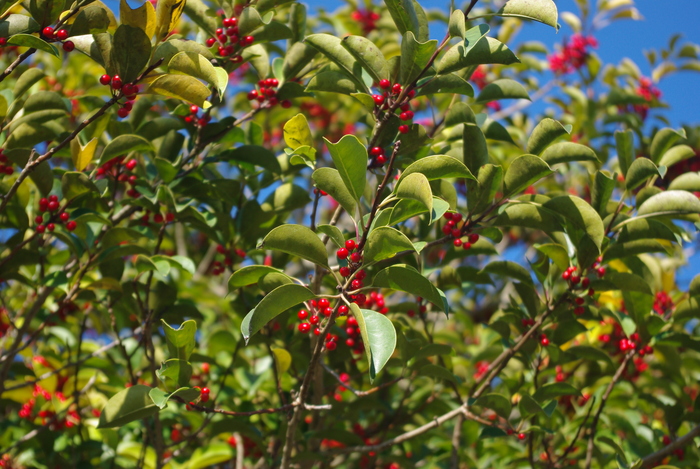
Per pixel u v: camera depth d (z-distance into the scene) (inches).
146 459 61.1
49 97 55.1
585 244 54.2
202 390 50.4
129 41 49.6
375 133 52.2
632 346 56.4
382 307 56.4
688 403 60.1
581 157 52.4
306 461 57.6
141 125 59.0
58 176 58.4
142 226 59.0
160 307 58.6
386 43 75.3
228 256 58.7
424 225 57.6
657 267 63.3
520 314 57.5
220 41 55.6
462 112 54.4
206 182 57.7
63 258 61.6
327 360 59.0
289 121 51.7
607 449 61.5
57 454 59.3
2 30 50.5
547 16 49.9
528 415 54.9
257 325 48.5
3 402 61.7
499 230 53.6
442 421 55.6
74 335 69.2
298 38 59.1
